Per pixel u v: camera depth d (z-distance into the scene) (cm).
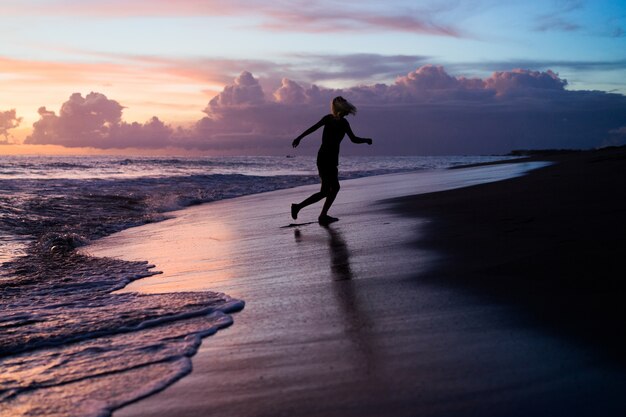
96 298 389
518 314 273
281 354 247
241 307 333
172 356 254
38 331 307
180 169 3362
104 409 202
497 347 234
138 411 200
